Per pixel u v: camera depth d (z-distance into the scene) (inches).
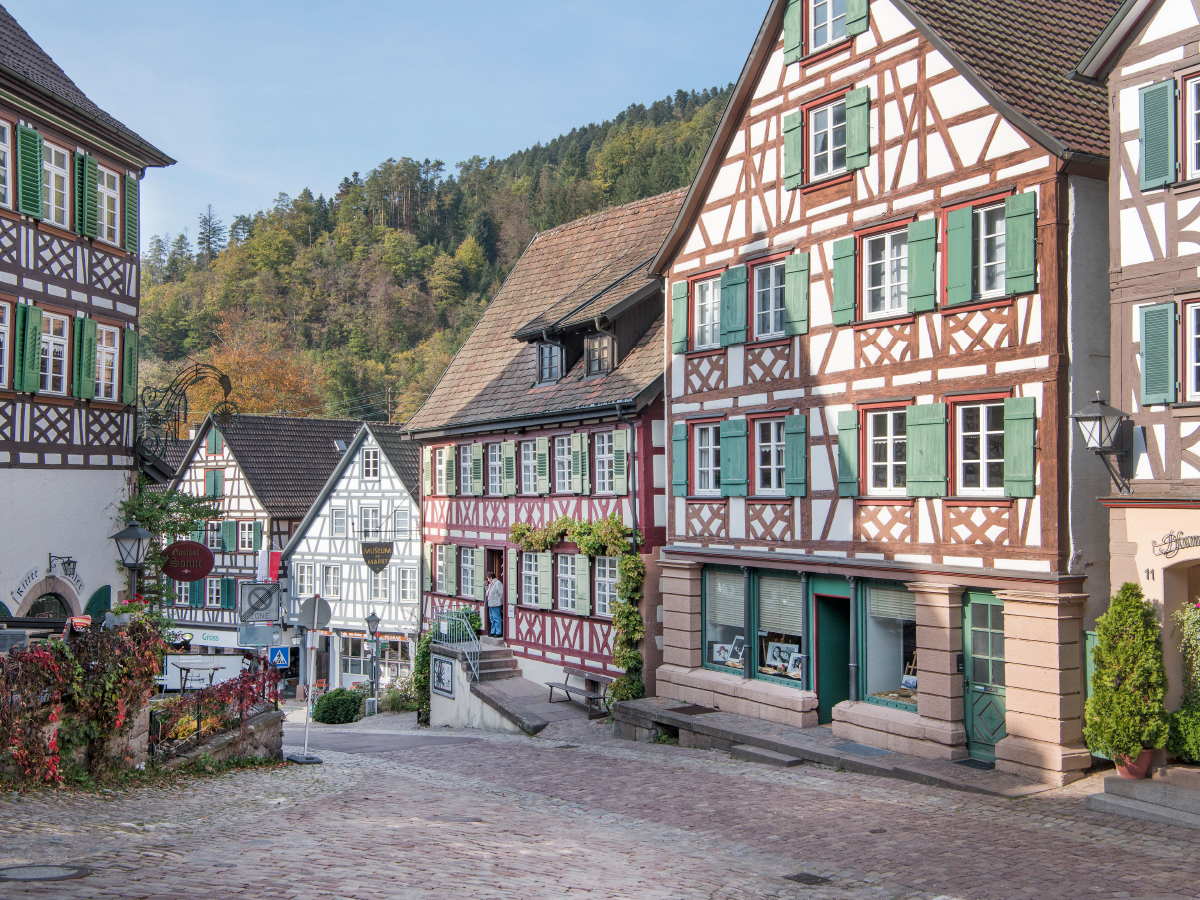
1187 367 462.3
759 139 725.3
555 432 974.4
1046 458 521.7
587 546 891.4
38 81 706.8
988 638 561.6
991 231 562.9
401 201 5054.1
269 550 1668.3
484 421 1054.4
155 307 3868.1
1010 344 542.9
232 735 581.0
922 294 587.8
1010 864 382.0
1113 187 493.0
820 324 668.1
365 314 3860.7
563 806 502.9
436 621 1099.3
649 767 628.4
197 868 293.1
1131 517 478.6
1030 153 533.0
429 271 4180.6
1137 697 460.1
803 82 685.9
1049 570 518.6
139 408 847.7
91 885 257.0
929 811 474.6
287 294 4047.7
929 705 581.6
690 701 780.6
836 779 562.6
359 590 1547.7
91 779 448.5
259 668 663.8
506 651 1021.2
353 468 1562.5
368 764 661.9
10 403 697.6
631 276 965.8
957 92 573.3
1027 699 525.7
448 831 401.7
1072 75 505.0
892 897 343.0
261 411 2623.0
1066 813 459.2
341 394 2984.7
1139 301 481.1
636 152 3838.6
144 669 479.8
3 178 684.7
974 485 569.6
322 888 279.1
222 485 1726.1
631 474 865.5
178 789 469.1
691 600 784.9
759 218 724.7
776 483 713.6
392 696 1247.5
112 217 805.2
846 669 693.3
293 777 554.9
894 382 611.8
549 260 1190.9
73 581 748.6
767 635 725.9
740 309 733.9
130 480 813.9
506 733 864.9
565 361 988.6
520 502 1039.0
